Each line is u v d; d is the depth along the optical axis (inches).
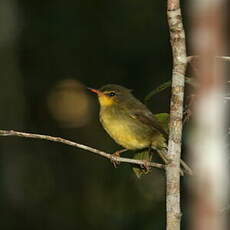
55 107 633.6
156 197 518.6
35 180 593.6
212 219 161.0
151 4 593.6
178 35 242.5
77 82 616.4
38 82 623.8
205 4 169.2
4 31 574.9
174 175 245.3
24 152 589.9
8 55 578.2
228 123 236.4
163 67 580.1
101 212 561.6
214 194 164.9
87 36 609.6
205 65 172.1
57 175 601.6
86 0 606.2
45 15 609.6
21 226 565.9
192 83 245.0
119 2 602.5
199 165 176.9
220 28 169.0
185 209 380.8
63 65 619.2
